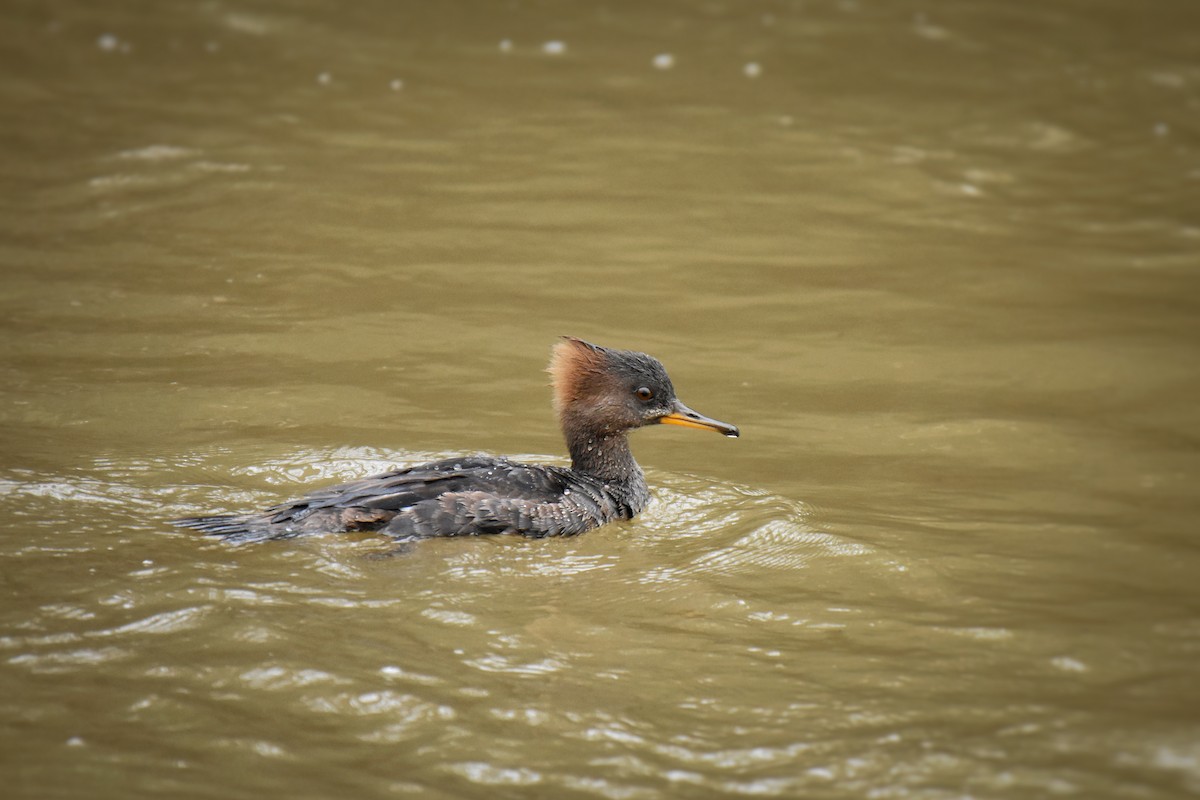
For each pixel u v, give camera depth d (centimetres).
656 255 1881
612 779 818
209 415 1384
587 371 1266
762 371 1561
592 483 1230
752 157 2247
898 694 918
